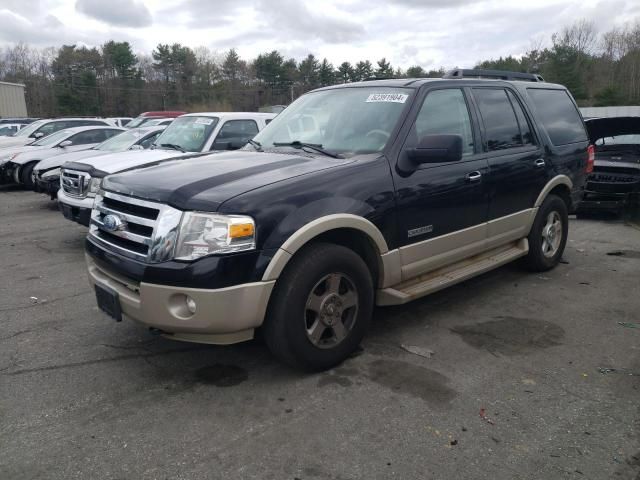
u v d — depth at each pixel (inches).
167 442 116.1
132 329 176.4
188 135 316.2
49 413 127.3
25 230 337.4
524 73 234.1
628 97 2092.8
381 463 109.1
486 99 197.6
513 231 207.6
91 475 106.0
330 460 110.1
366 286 149.8
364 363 151.5
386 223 152.8
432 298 205.6
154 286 126.0
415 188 160.2
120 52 2773.1
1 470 107.3
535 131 217.0
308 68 2935.5
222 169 148.9
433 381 141.5
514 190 201.6
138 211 136.6
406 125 163.2
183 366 150.6
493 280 227.5
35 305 199.9
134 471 107.1
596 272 240.2
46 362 153.3
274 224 129.0
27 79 2743.6
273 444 115.3
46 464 109.1
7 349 161.8
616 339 168.4
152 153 292.2
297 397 133.8
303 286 134.5
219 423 123.0
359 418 124.7
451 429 120.3
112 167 264.4
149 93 2795.3
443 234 172.7
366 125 168.4
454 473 106.1
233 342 131.4
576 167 238.7
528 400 132.3
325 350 143.2
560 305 198.4
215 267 122.7
